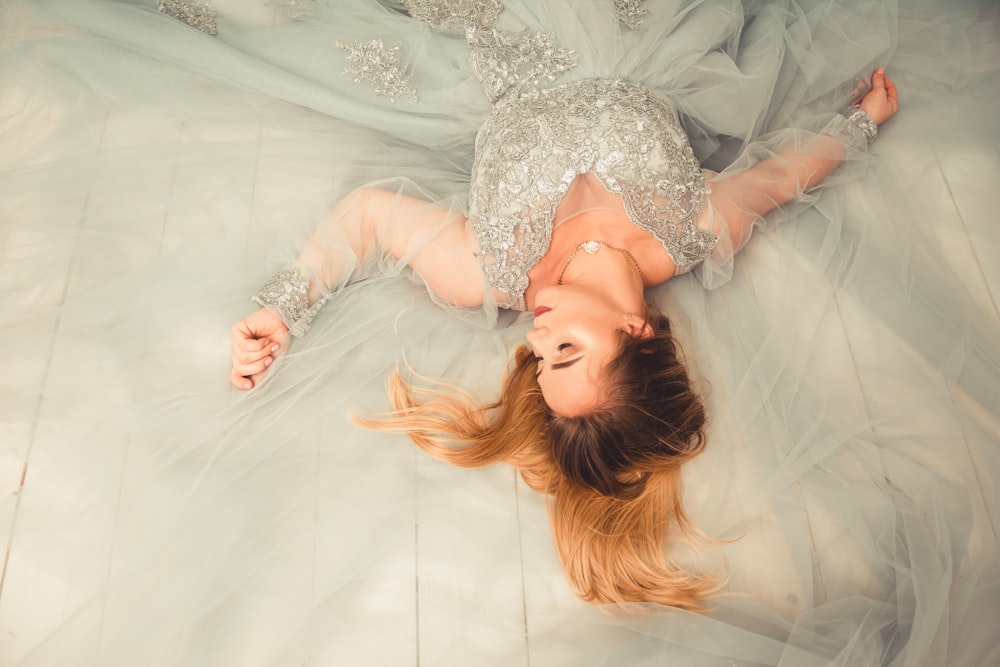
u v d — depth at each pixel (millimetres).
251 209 2012
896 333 1890
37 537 1641
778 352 1864
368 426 1825
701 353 1889
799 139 2014
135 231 1961
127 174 2004
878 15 2139
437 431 1834
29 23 2117
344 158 2107
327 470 1776
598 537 1706
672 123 1779
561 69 1868
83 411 1757
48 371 1778
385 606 1679
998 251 1987
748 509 1759
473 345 1955
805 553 1721
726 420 1828
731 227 1893
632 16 1938
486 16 1965
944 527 1662
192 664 1562
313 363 1859
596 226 1738
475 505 1801
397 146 2145
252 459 1749
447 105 2033
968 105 2137
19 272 1867
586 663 1628
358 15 2139
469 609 1692
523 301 1835
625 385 1564
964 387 1829
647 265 1779
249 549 1663
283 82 2074
